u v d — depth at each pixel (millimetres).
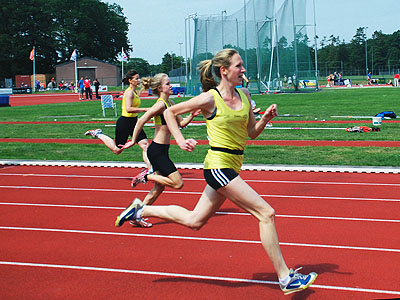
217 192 3879
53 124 19484
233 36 36031
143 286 4035
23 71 79938
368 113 19672
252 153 11188
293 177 8625
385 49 103375
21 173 9523
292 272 3705
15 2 78688
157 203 6871
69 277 4258
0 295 3896
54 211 6570
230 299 3770
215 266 4473
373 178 8375
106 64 74750
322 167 9219
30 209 6691
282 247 4965
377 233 5371
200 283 4090
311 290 3904
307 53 38656
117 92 54438
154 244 5125
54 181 8664
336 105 24188
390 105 23344
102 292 3926
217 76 3863
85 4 84438
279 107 23625
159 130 5863
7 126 19031
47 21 82562
